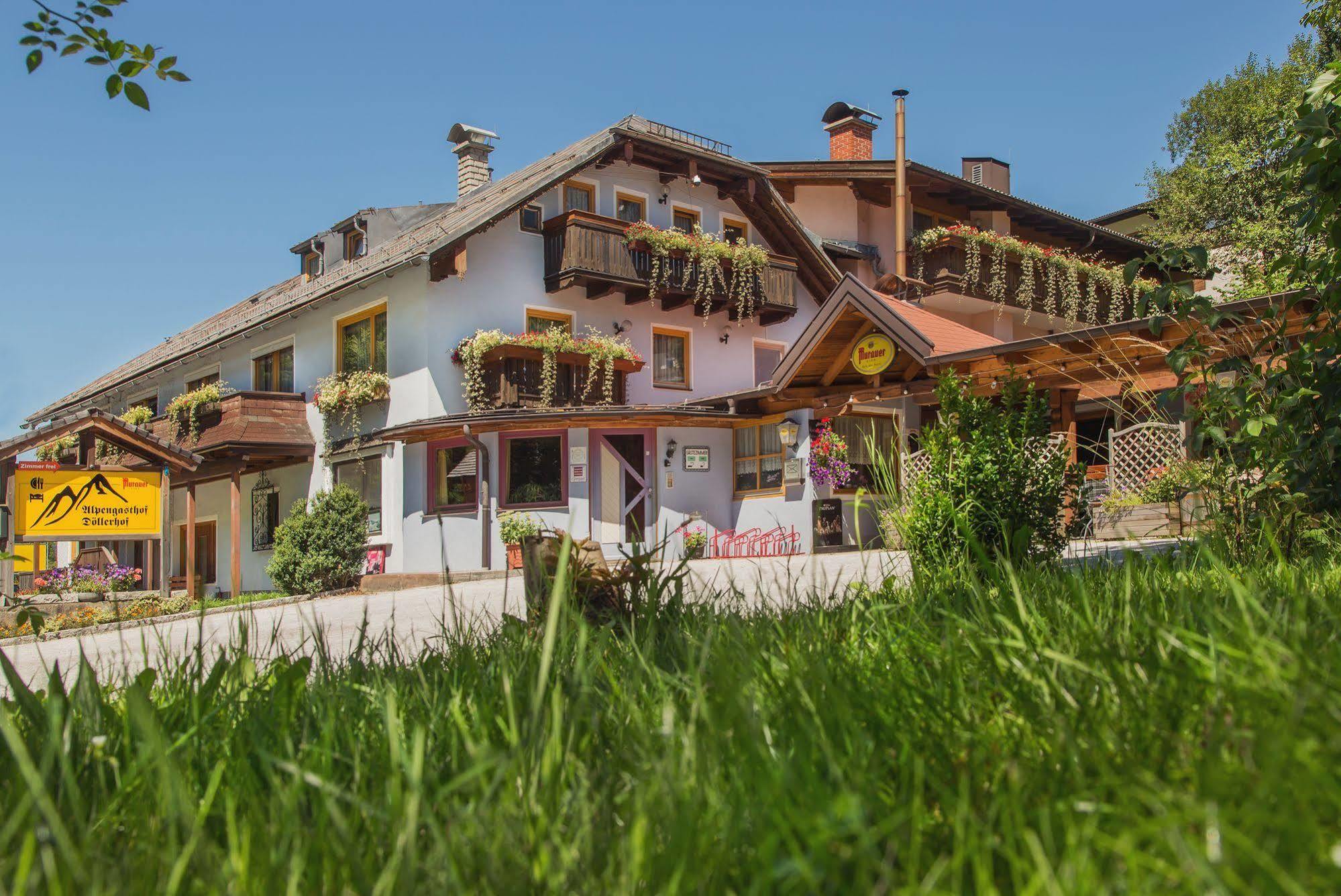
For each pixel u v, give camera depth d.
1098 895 1.06
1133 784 1.32
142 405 27.70
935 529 5.14
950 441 5.46
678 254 20.50
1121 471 11.34
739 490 18.72
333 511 17.23
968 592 3.26
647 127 21.06
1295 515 4.96
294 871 1.24
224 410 20.78
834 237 24.64
